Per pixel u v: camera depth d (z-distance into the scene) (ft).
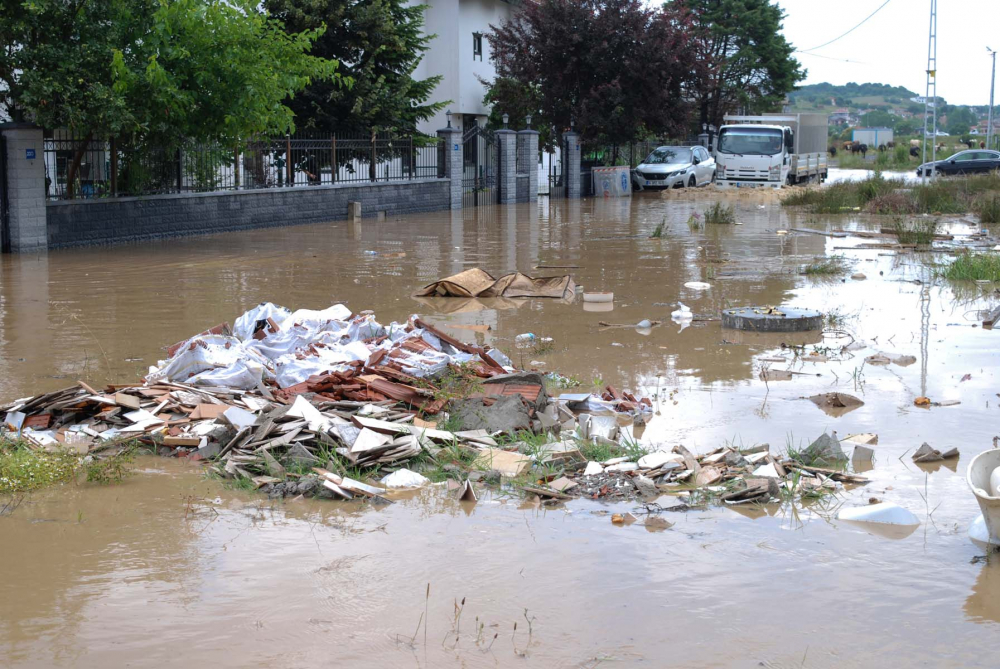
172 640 13.98
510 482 20.42
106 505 19.25
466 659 13.46
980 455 17.44
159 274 51.03
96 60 56.18
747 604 15.05
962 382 28.50
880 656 13.55
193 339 28.35
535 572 16.19
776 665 13.32
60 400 24.21
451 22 121.49
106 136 57.67
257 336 31.42
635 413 25.11
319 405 24.22
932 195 97.30
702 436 23.53
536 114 128.98
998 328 36.81
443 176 103.24
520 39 126.31
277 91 64.08
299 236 72.74
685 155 135.74
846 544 17.29
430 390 25.58
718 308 41.57
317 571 16.25
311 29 93.25
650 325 37.27
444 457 21.83
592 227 81.71
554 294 44.73
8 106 60.13
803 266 55.83
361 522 18.42
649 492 19.67
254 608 14.96
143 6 59.41
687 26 129.70
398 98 98.22
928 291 46.24
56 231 61.46
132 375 29.14
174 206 70.28
